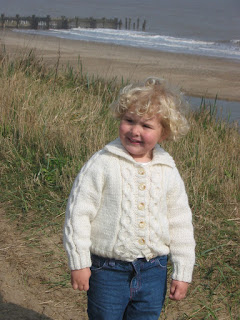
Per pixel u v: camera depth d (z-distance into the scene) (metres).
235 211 4.50
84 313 3.14
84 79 9.12
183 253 2.35
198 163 5.33
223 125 7.35
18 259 3.59
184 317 3.14
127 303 2.35
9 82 6.51
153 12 48.28
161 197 2.32
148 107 2.22
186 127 2.41
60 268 3.55
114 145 2.33
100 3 55.44
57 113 6.08
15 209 4.25
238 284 3.48
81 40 23.44
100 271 2.30
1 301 3.17
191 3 58.06
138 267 2.28
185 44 25.00
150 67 15.23
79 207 2.24
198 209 4.46
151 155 2.43
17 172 4.82
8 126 5.46
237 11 50.84
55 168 4.84
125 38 26.89
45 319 3.06
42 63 9.39
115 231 2.25
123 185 2.26
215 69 15.98
